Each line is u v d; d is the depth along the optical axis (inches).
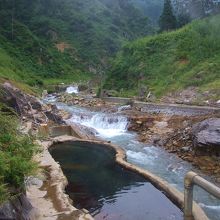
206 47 1562.5
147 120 994.1
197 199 473.4
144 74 1674.5
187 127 832.3
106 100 1537.9
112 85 1835.6
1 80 1155.9
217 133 677.3
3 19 3572.8
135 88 1646.2
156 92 1438.2
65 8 4781.0
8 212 289.6
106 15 5260.8
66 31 4343.0
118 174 558.6
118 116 1055.6
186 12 2871.6
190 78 1389.0
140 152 746.8
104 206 435.8
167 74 1558.8
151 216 409.7
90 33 4448.8
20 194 335.0
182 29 1839.3
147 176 535.8
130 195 471.8
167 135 847.7
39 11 4372.5
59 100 1712.6
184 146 748.6
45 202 402.0
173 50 1679.4
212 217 418.9
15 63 2817.4
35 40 3484.3
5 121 424.8
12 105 823.1
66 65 3533.5
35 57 3292.3
